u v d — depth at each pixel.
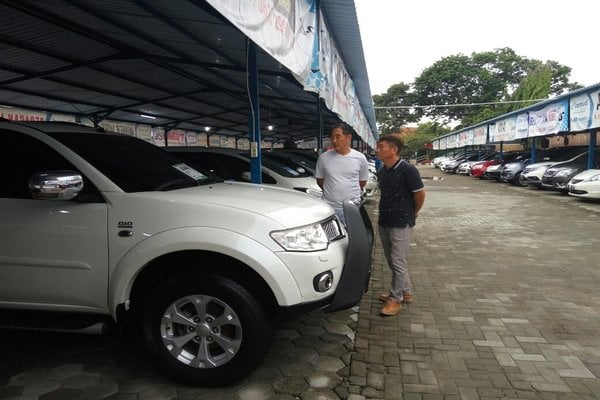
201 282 2.85
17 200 3.05
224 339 2.90
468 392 2.93
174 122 14.69
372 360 3.36
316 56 5.49
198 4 3.82
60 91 8.74
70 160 3.11
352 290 3.19
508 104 40.97
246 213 2.88
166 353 2.96
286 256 2.81
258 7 3.13
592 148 13.58
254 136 5.12
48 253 2.99
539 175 16.08
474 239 7.73
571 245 7.11
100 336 3.74
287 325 4.02
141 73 7.68
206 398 2.85
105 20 4.80
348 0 5.85
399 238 4.16
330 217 3.44
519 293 4.83
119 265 2.89
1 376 3.11
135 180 3.20
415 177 4.02
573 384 3.01
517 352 3.47
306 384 3.02
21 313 3.15
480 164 24.30
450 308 4.42
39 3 4.40
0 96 8.81
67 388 2.96
